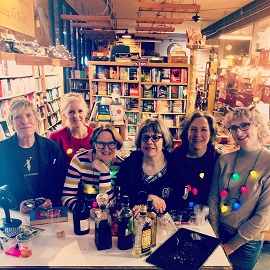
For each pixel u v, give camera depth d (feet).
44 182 6.97
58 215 5.96
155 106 20.02
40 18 10.35
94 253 4.95
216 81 34.47
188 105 19.86
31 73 18.78
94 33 32.37
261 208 6.22
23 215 6.26
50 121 22.79
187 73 19.66
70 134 8.89
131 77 19.51
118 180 6.49
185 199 6.58
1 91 13.79
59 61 10.41
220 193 6.63
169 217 6.04
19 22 8.31
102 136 6.33
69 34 30.14
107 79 19.47
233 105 23.11
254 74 23.76
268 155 6.24
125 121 14.42
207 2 30.04
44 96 21.70
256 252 6.70
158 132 5.98
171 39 61.21
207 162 6.98
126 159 6.58
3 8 7.21
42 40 10.61
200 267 4.63
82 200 5.64
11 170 6.68
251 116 6.12
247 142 6.21
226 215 6.59
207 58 55.83
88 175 6.60
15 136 6.78
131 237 5.11
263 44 18.43
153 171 6.36
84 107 8.91
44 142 7.00
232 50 44.19
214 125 7.00
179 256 4.88
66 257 4.83
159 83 19.62
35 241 5.27
